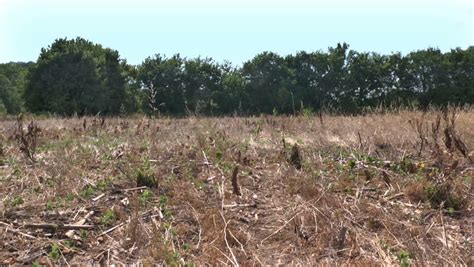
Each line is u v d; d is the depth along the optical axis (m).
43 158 6.83
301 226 4.45
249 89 42.75
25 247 4.04
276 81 42.97
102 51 42.66
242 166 6.49
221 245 4.12
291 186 5.54
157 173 5.96
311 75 43.59
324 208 4.71
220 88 43.69
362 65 42.59
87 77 39.66
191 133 9.29
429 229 4.38
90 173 6.05
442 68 40.38
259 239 4.32
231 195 5.32
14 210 4.71
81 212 4.74
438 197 5.07
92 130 10.88
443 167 6.00
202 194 5.34
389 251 3.99
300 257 3.97
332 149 7.50
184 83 42.56
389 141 7.68
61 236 4.25
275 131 9.78
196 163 6.55
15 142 8.53
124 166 6.37
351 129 8.89
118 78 41.47
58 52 40.19
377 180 5.85
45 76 39.41
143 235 4.18
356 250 4.05
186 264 3.74
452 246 4.01
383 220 4.55
